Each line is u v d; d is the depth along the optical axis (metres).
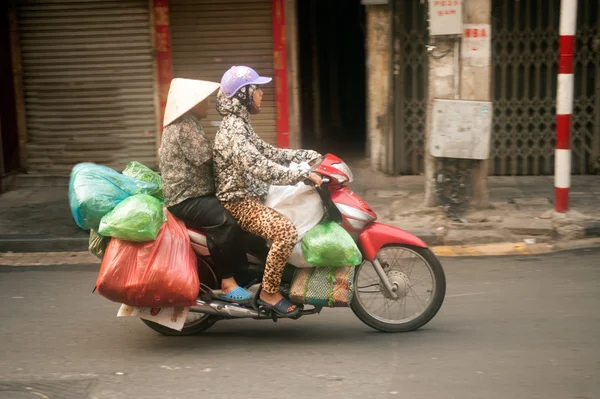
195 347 4.89
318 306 4.80
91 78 9.87
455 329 5.05
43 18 9.72
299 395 4.07
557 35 9.43
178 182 4.69
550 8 9.38
